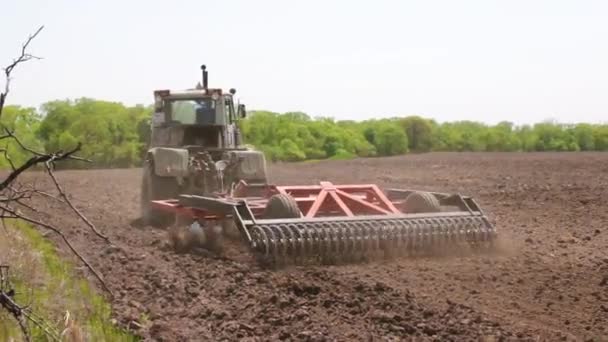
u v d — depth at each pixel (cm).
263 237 1023
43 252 1000
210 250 1108
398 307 786
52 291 793
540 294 849
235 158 1469
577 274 955
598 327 713
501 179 2562
